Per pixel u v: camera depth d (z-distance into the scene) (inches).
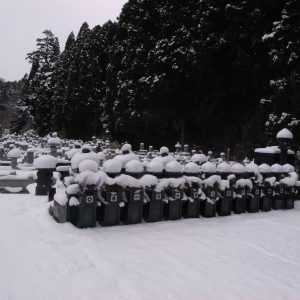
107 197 283.4
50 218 289.6
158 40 1247.5
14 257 205.6
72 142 1275.8
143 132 1305.4
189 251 231.5
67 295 162.7
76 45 2110.0
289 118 700.7
